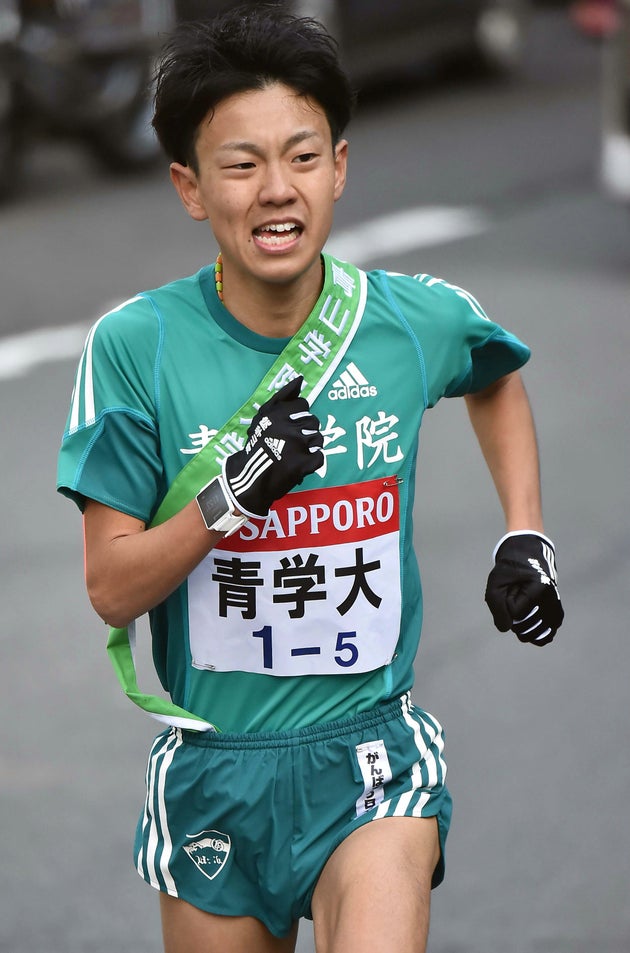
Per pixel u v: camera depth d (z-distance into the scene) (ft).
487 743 52.39
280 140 26.89
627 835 47.01
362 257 118.01
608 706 54.80
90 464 28.35
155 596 27.86
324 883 29.07
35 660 59.62
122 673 29.63
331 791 29.63
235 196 27.14
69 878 45.93
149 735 53.98
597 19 229.66
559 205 135.33
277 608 28.94
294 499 28.66
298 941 44.09
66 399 89.76
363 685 29.84
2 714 55.42
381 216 131.44
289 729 29.50
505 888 44.57
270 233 27.37
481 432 33.50
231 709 29.63
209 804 29.84
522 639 30.99
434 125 171.12
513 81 196.85
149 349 28.58
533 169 148.46
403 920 27.35
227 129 26.91
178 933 30.96
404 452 29.55
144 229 129.18
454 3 179.32
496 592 30.68
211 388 28.60
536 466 33.09
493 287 110.32
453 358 30.35
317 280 28.96
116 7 136.36
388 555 29.45
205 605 29.25
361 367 29.09
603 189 140.15
